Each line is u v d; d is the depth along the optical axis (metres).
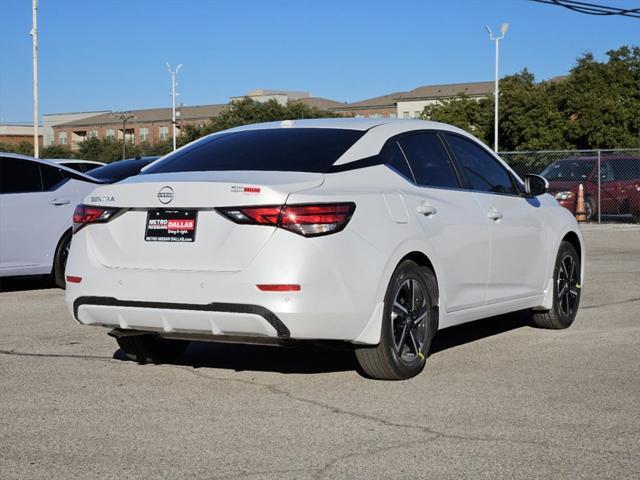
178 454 4.43
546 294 7.63
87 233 5.80
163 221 5.50
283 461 4.32
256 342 5.52
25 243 10.23
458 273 6.38
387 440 4.64
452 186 6.58
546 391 5.65
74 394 5.62
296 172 5.63
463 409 5.23
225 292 5.27
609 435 4.71
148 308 5.51
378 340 5.64
